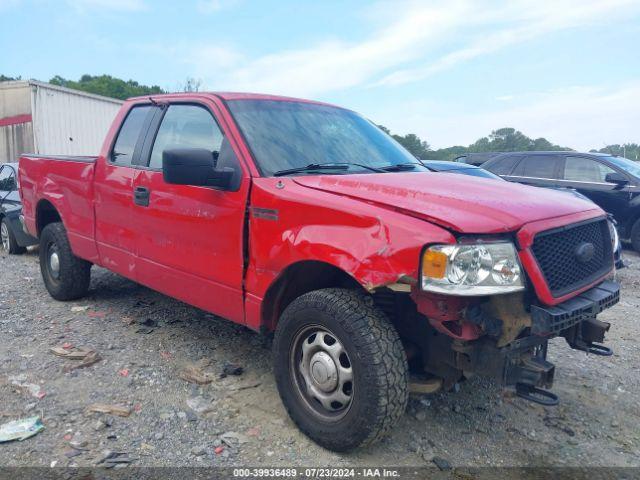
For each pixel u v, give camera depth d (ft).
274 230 10.82
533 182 37.91
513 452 10.67
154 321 17.03
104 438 10.46
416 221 9.10
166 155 10.94
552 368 9.57
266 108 13.47
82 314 17.63
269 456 10.08
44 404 11.66
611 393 13.46
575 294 10.05
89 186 16.61
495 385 13.48
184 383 12.87
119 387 12.56
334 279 11.41
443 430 11.30
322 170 12.28
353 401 9.58
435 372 10.39
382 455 10.26
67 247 18.30
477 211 9.45
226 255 12.00
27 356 14.10
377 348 9.31
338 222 9.81
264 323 11.54
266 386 12.85
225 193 11.89
